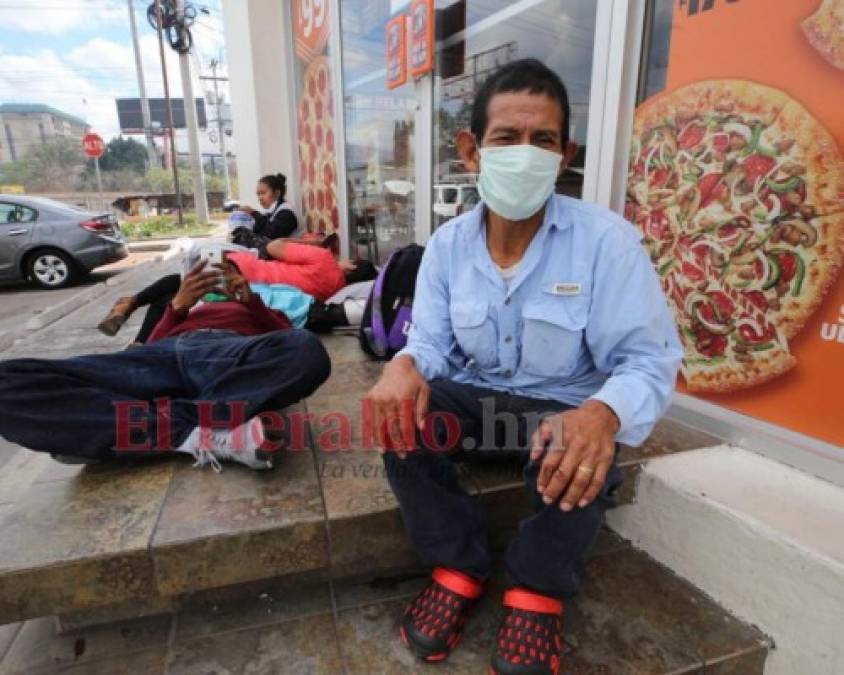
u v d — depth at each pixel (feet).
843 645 3.74
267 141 19.99
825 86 4.58
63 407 4.84
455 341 4.43
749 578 4.30
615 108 6.48
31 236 25.91
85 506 4.64
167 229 58.75
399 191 12.98
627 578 4.89
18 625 4.66
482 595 4.59
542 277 3.90
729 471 5.08
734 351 5.53
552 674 3.61
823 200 4.70
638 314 3.58
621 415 3.21
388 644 4.25
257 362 5.26
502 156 3.63
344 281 11.34
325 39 15.64
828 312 4.77
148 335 8.75
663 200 6.11
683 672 3.95
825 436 4.89
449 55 10.49
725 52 5.30
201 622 4.56
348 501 4.73
